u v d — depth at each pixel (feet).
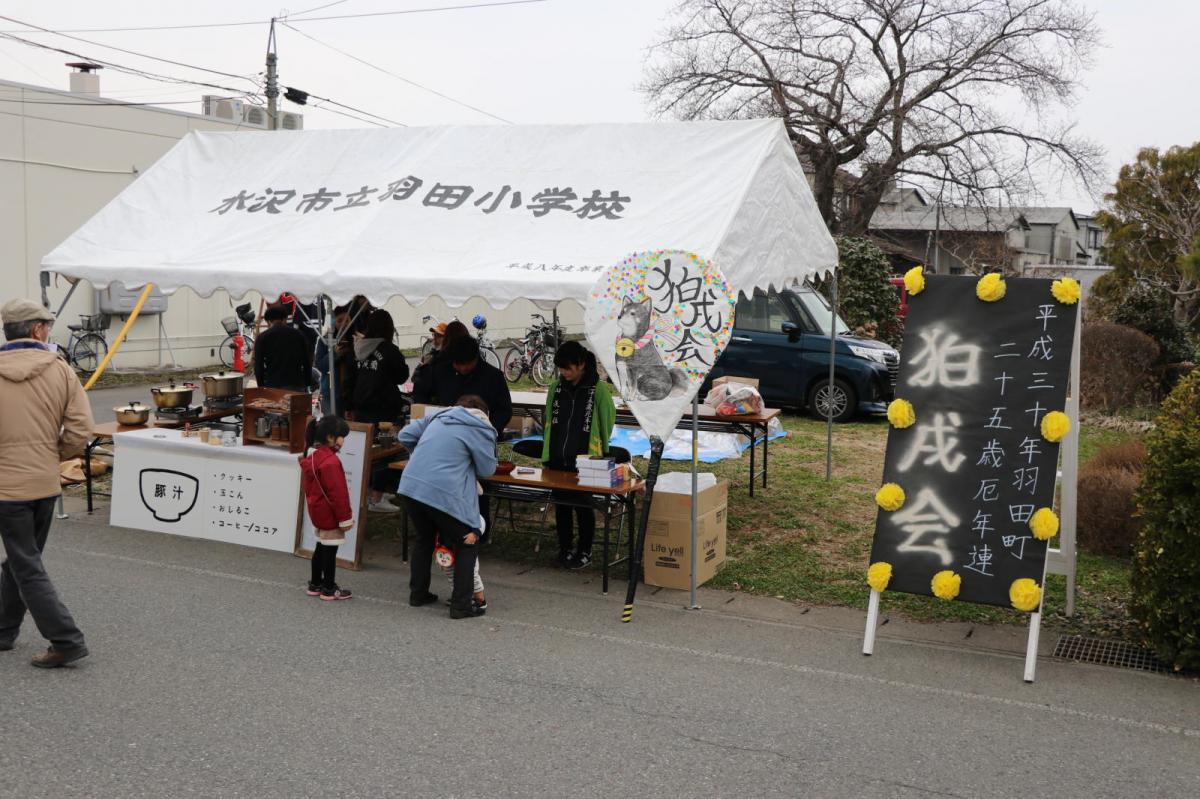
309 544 24.12
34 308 16.53
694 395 20.30
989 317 19.45
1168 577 17.72
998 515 18.67
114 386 55.57
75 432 16.53
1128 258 76.18
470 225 24.47
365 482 23.68
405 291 22.66
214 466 25.11
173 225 28.17
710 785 13.29
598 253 22.22
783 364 45.96
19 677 16.31
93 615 19.67
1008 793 13.30
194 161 30.68
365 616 20.25
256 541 24.75
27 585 16.26
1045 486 18.51
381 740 14.39
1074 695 16.89
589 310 20.79
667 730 15.05
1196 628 17.58
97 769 13.24
